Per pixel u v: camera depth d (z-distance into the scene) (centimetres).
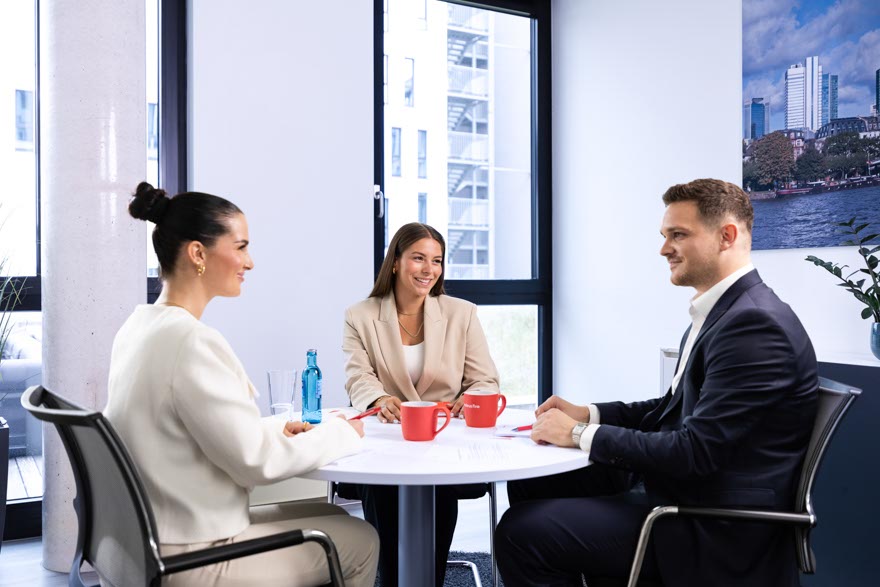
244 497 137
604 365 377
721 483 145
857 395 137
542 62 410
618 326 367
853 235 257
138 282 270
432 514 167
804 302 275
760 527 140
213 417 125
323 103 327
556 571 151
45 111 262
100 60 258
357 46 335
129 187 266
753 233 294
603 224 376
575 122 395
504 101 402
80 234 258
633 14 356
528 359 414
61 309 259
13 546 287
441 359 227
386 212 365
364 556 148
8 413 295
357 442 147
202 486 129
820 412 144
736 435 141
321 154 327
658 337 343
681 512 137
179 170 311
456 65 386
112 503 124
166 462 127
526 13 405
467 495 223
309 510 164
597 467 188
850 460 222
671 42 335
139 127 269
